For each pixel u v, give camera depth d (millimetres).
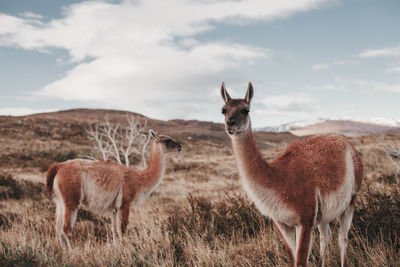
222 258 4113
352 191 3865
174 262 4336
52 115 90562
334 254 4152
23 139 40250
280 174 3510
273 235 4805
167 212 8953
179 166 28625
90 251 4797
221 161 34312
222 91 4051
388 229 4199
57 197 6379
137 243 4945
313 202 3443
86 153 32188
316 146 3820
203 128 110312
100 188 6578
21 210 8664
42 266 3980
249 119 3691
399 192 4945
